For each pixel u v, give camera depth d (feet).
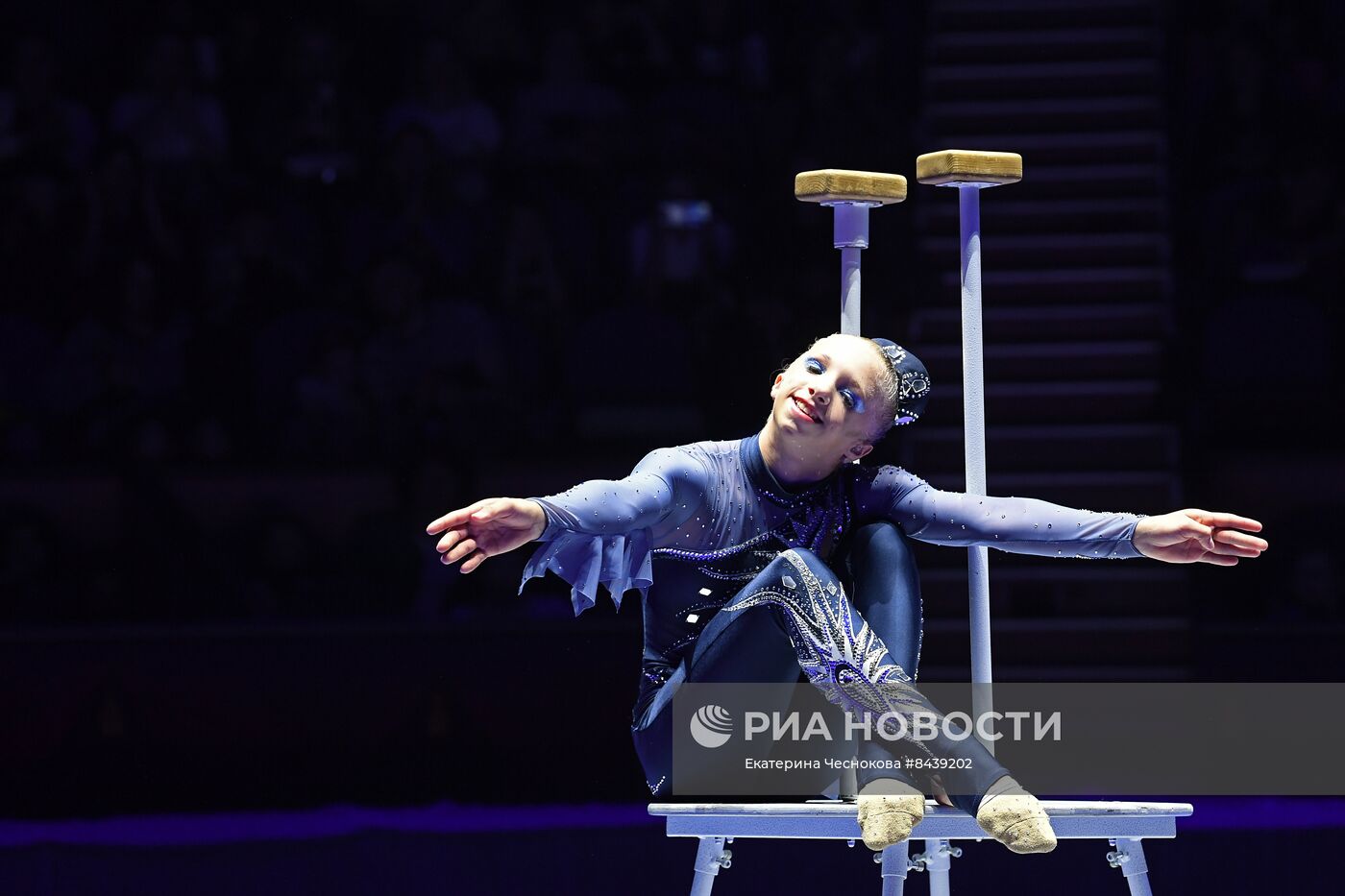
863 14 90.38
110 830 53.93
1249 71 87.20
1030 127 87.20
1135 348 78.95
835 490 35.29
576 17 91.56
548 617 67.41
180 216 84.02
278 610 70.49
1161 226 83.82
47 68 86.53
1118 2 89.86
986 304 82.12
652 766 35.32
